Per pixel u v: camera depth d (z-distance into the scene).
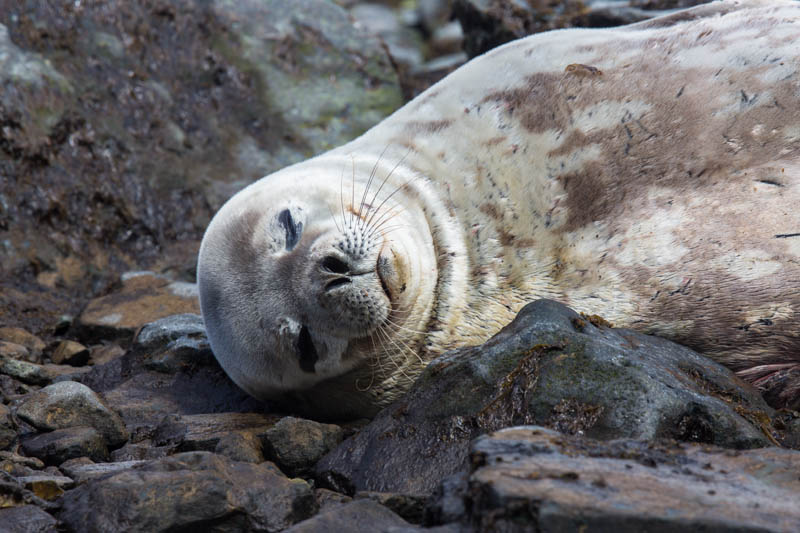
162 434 18.56
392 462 15.67
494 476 11.47
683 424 14.87
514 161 19.75
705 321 18.20
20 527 13.11
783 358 18.45
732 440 14.55
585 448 12.72
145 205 32.50
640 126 19.14
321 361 18.94
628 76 19.77
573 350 15.73
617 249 18.59
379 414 16.91
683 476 11.99
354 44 39.09
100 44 34.31
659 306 18.33
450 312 19.56
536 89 20.33
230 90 36.50
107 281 30.75
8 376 22.28
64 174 31.34
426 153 20.55
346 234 18.09
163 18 36.25
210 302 19.86
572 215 19.06
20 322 27.72
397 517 13.05
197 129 34.94
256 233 19.39
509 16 35.84
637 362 15.52
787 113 18.33
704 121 18.78
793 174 17.88
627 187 18.84
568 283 18.92
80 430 17.69
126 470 14.45
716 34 19.83
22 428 18.19
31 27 33.00
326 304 18.03
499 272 19.39
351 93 38.12
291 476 16.55
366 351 18.86
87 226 31.25
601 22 34.38
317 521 12.68
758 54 19.03
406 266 18.36
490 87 20.89
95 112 32.88
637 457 12.55
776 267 17.62
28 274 29.50
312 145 36.50
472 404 15.76
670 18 22.09
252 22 38.09
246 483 13.98
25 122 31.05
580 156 19.31
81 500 13.62
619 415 14.86
